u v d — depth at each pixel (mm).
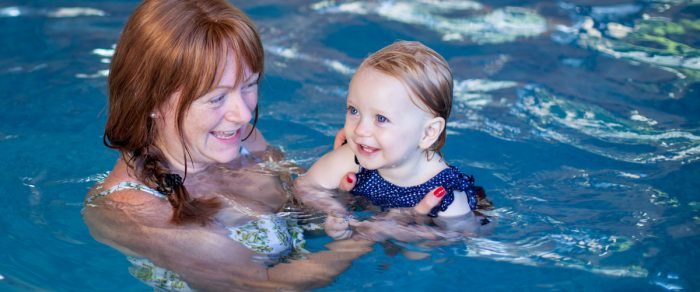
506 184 3344
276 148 3408
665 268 2738
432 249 2830
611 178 3396
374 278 2664
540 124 3961
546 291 2631
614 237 2926
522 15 5512
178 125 2553
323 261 2693
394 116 2707
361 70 2789
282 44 4977
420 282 2658
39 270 2709
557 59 4793
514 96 4285
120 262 2777
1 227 2947
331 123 3924
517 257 2805
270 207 2873
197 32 2424
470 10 5617
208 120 2568
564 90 4352
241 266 2570
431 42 5051
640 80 4480
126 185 2676
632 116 4039
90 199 2756
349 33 5176
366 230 2832
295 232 2807
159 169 2689
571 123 3975
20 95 4145
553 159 3592
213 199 2793
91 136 3713
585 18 5441
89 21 5320
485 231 2924
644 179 3385
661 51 4875
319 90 4336
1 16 5324
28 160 3451
